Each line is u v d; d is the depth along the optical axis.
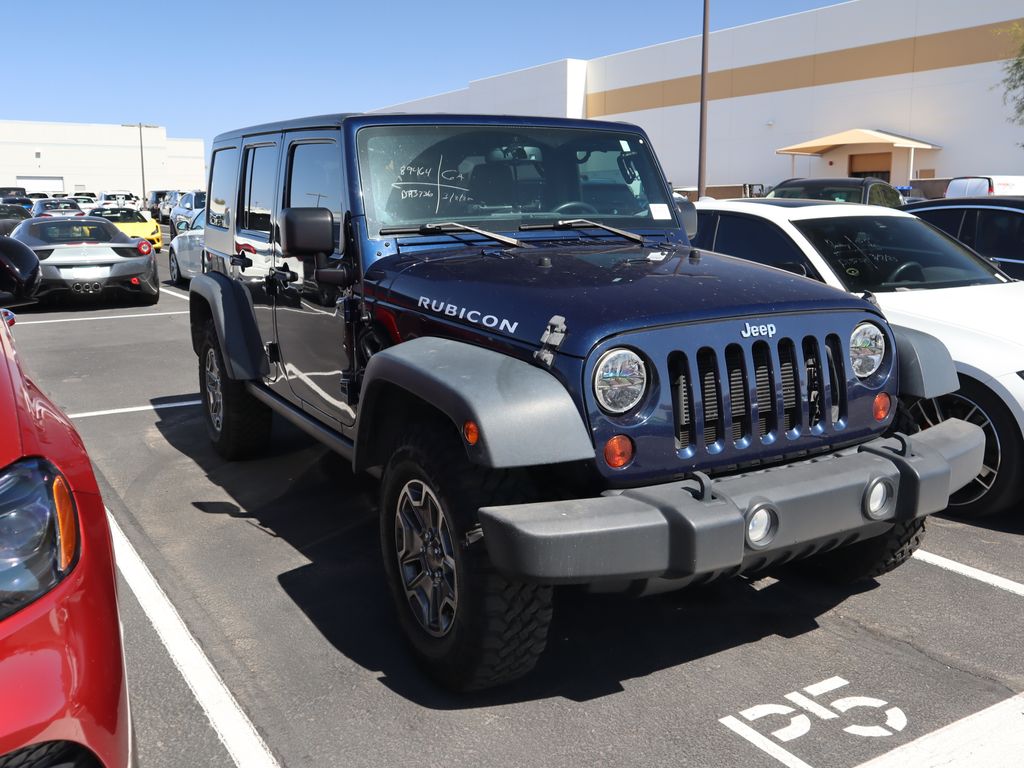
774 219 5.90
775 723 2.99
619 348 2.80
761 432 3.05
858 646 3.49
